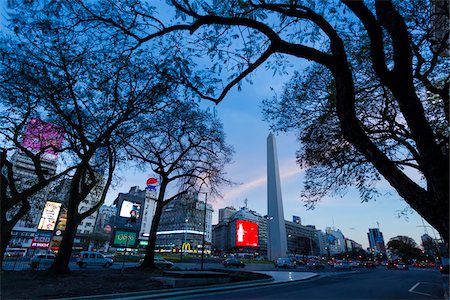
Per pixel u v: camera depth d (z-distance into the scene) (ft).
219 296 36.45
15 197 47.39
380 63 13.03
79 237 254.88
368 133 33.99
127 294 33.73
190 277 46.21
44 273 48.21
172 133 73.87
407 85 12.27
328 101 35.58
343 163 34.68
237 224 307.37
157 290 37.55
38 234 169.99
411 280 71.31
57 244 177.47
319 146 36.29
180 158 79.66
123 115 47.26
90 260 88.99
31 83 41.29
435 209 10.77
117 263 119.03
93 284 39.47
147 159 76.74
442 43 22.90
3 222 45.37
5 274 46.32
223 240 479.41
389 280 70.79
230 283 50.47
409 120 12.16
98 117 51.83
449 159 10.17
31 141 52.90
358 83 34.17
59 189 65.36
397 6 28.45
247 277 60.49
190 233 348.59
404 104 12.30
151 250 70.85
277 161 199.11
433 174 10.93
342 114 14.28
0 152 47.44
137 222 191.62
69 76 40.37
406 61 12.36
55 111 45.14
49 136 53.47
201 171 82.38
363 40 31.04
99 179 68.90
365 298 36.01
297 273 96.07
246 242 308.19
